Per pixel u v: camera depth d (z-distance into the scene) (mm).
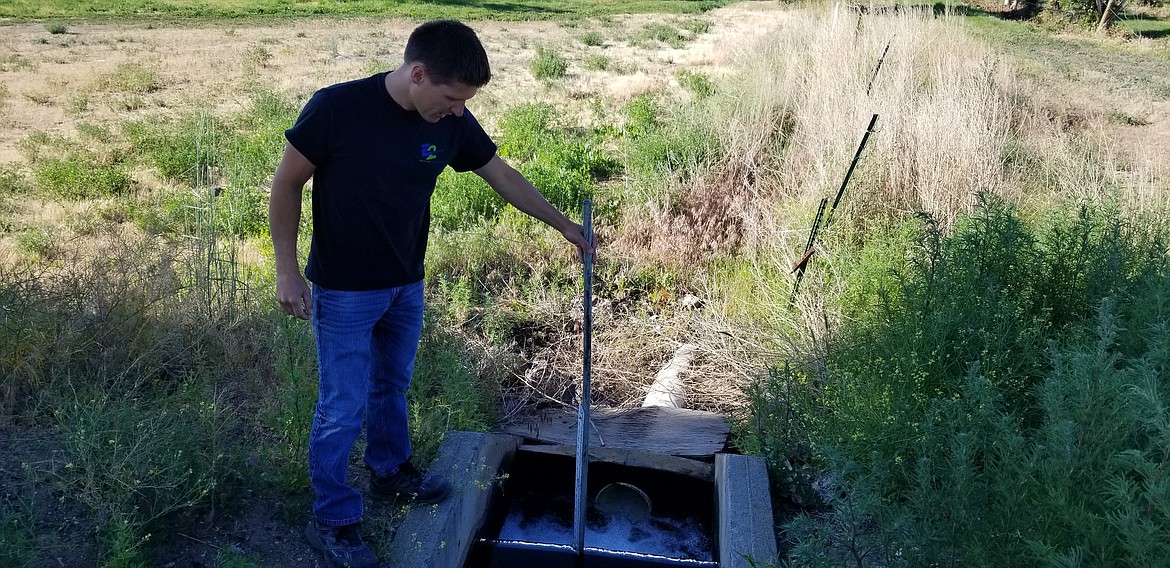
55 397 3514
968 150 6566
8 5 24484
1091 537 2475
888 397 3508
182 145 9336
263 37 21250
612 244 6785
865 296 4699
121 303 4012
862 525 3146
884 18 11133
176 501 2902
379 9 28453
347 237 2660
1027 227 5000
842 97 7949
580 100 13328
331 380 2801
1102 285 3949
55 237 6551
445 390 4008
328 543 2922
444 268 6168
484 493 3686
